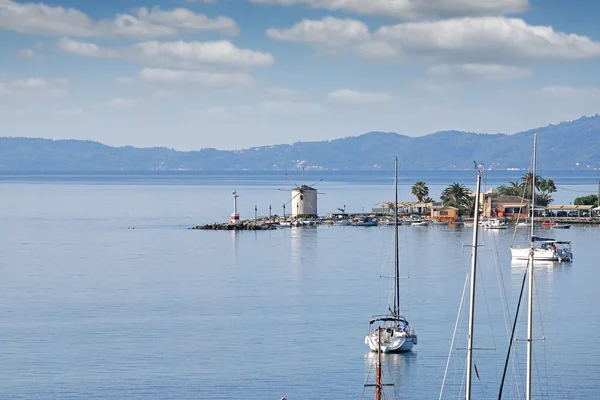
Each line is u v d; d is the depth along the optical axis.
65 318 137.88
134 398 96.81
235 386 101.12
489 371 107.44
